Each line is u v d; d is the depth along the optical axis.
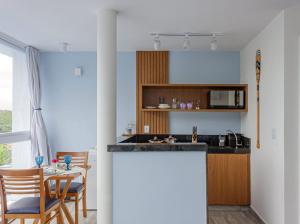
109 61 2.86
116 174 2.26
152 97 4.71
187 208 2.24
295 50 2.86
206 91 4.67
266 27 3.39
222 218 3.69
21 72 4.49
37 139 4.42
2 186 2.63
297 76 2.86
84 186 3.68
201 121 4.70
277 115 3.03
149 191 2.25
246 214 3.84
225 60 4.69
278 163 2.99
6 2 2.72
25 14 3.04
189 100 4.68
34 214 2.63
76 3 2.74
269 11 2.93
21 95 4.49
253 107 3.93
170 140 4.43
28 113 4.51
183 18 3.14
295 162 2.84
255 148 3.82
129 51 4.72
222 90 4.36
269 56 3.28
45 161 4.44
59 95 4.75
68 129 4.73
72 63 4.76
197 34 3.72
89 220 3.56
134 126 4.71
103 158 2.82
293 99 2.86
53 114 4.75
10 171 2.57
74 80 4.75
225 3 2.73
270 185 3.23
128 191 2.26
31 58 4.38
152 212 2.25
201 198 2.23
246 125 4.30
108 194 2.80
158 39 3.80
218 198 4.04
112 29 2.89
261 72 3.58
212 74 4.69
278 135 3.00
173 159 2.24
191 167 2.24
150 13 2.99
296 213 2.84
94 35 3.82
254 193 3.86
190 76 4.70
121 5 2.78
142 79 4.72
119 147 2.25
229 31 3.60
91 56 4.75
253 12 2.96
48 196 3.13
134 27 3.44
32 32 3.68
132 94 4.73
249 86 4.13
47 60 4.77
